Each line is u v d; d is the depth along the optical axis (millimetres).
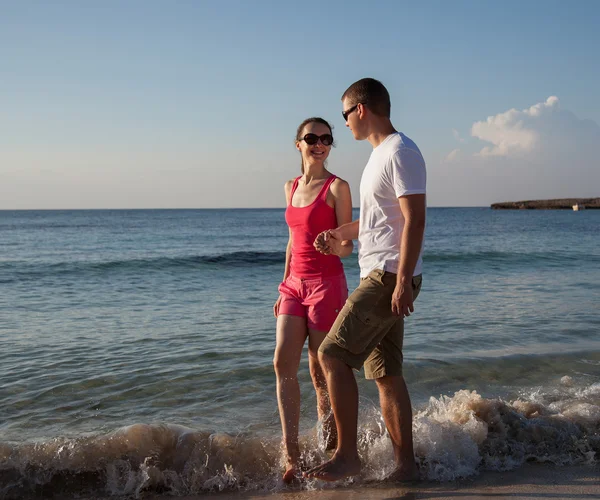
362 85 2770
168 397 4195
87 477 2812
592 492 2617
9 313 8312
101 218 98312
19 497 2666
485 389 4285
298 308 3078
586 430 3264
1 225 63625
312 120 3150
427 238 34594
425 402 4016
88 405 4023
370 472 2844
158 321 7516
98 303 9406
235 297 10156
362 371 4695
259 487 2760
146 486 2742
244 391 4336
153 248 28188
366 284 2664
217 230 51031
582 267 15406
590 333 6438
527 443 3135
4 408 3953
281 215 121188
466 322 7188
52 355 5504
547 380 4508
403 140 2625
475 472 2848
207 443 3004
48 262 18094
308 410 3855
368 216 2721
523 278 12797
